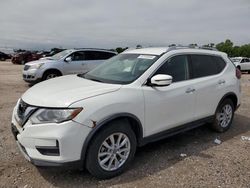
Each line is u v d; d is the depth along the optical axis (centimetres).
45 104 348
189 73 491
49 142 336
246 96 1030
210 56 550
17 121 377
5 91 1044
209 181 374
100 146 361
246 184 369
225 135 564
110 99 369
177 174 392
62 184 361
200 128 600
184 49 500
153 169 406
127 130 388
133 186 359
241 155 463
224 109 573
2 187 351
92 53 1305
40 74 1175
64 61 1224
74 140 338
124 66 466
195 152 471
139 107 399
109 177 377
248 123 656
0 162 415
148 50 497
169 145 501
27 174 382
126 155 393
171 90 445
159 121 433
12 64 3142
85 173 389
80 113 341
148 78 423
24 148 358
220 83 545
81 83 419
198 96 494
